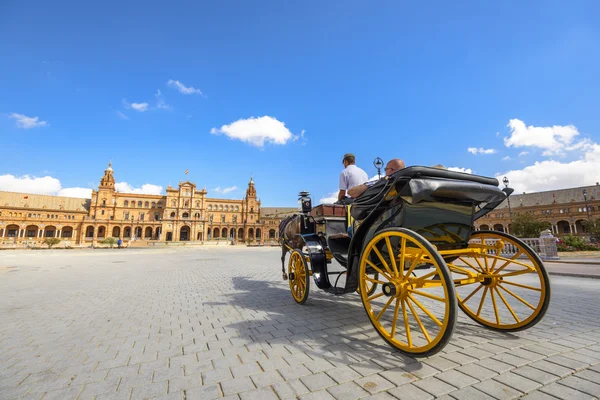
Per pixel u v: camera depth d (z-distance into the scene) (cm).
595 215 6850
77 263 1605
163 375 241
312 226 531
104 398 205
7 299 594
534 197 8225
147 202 9244
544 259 1224
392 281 276
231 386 219
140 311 475
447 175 285
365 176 494
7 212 7981
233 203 10231
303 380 224
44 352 298
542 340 301
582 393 196
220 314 444
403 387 210
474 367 239
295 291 527
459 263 1148
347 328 358
